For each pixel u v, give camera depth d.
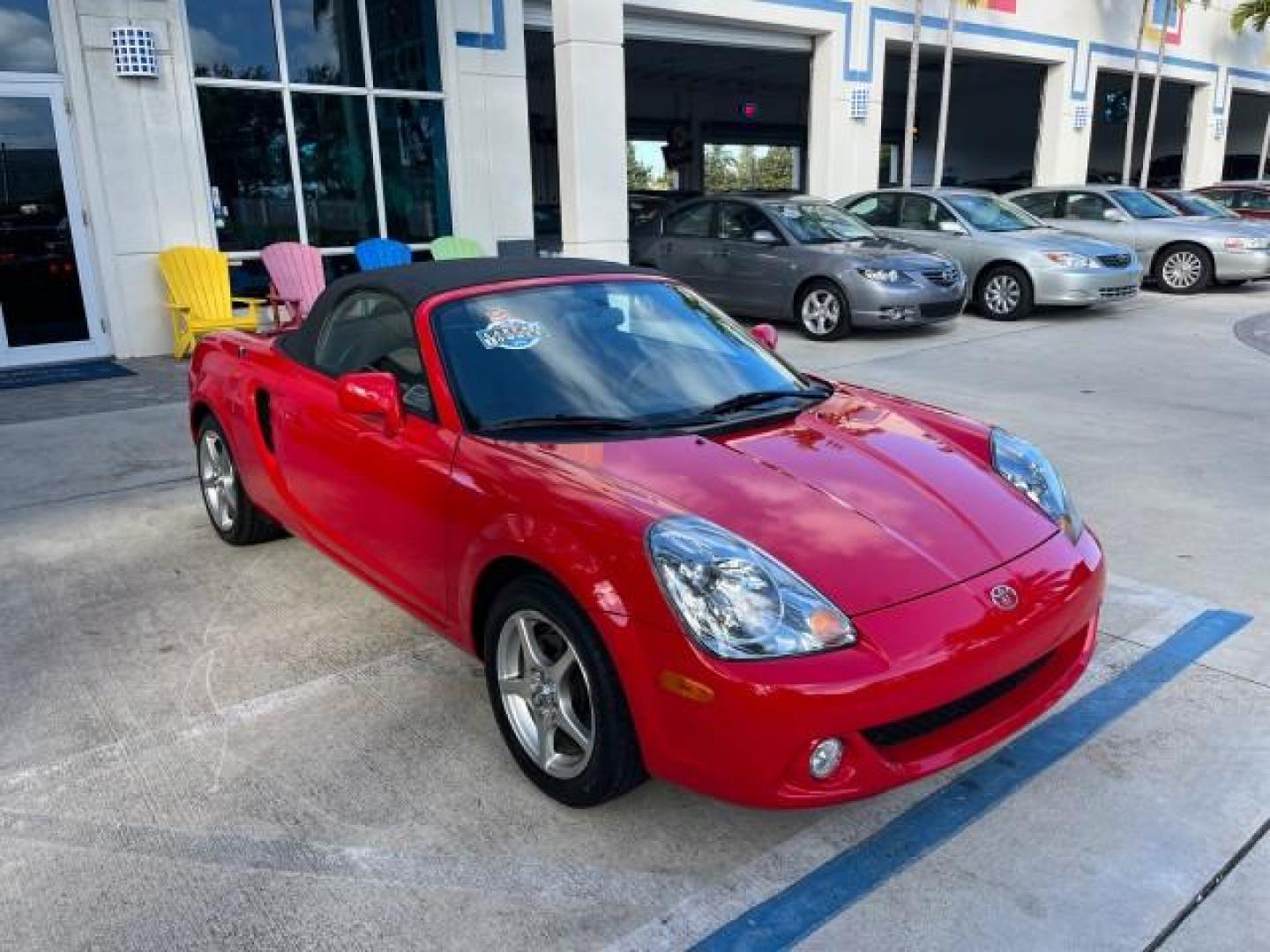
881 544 2.55
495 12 10.97
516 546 2.62
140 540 4.75
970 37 17.72
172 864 2.49
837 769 2.31
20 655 3.61
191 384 4.78
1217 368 8.61
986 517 2.78
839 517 2.62
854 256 10.20
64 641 3.71
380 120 10.51
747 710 2.21
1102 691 3.26
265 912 2.32
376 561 3.42
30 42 8.44
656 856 2.52
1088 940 2.22
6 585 4.22
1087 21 20.11
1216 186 17.64
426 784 2.81
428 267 3.67
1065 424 6.71
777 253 10.56
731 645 2.25
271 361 4.14
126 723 3.15
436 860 2.50
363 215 10.59
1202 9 23.28
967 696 2.53
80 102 8.62
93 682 3.41
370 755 2.96
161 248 9.23
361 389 3.14
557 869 2.47
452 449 2.98
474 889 2.40
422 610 3.22
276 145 9.82
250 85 9.49
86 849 2.55
